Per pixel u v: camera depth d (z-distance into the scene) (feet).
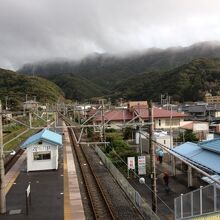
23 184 69.82
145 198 61.46
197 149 75.00
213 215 42.60
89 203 58.03
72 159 100.63
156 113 169.78
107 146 112.57
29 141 83.51
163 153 96.63
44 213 51.60
